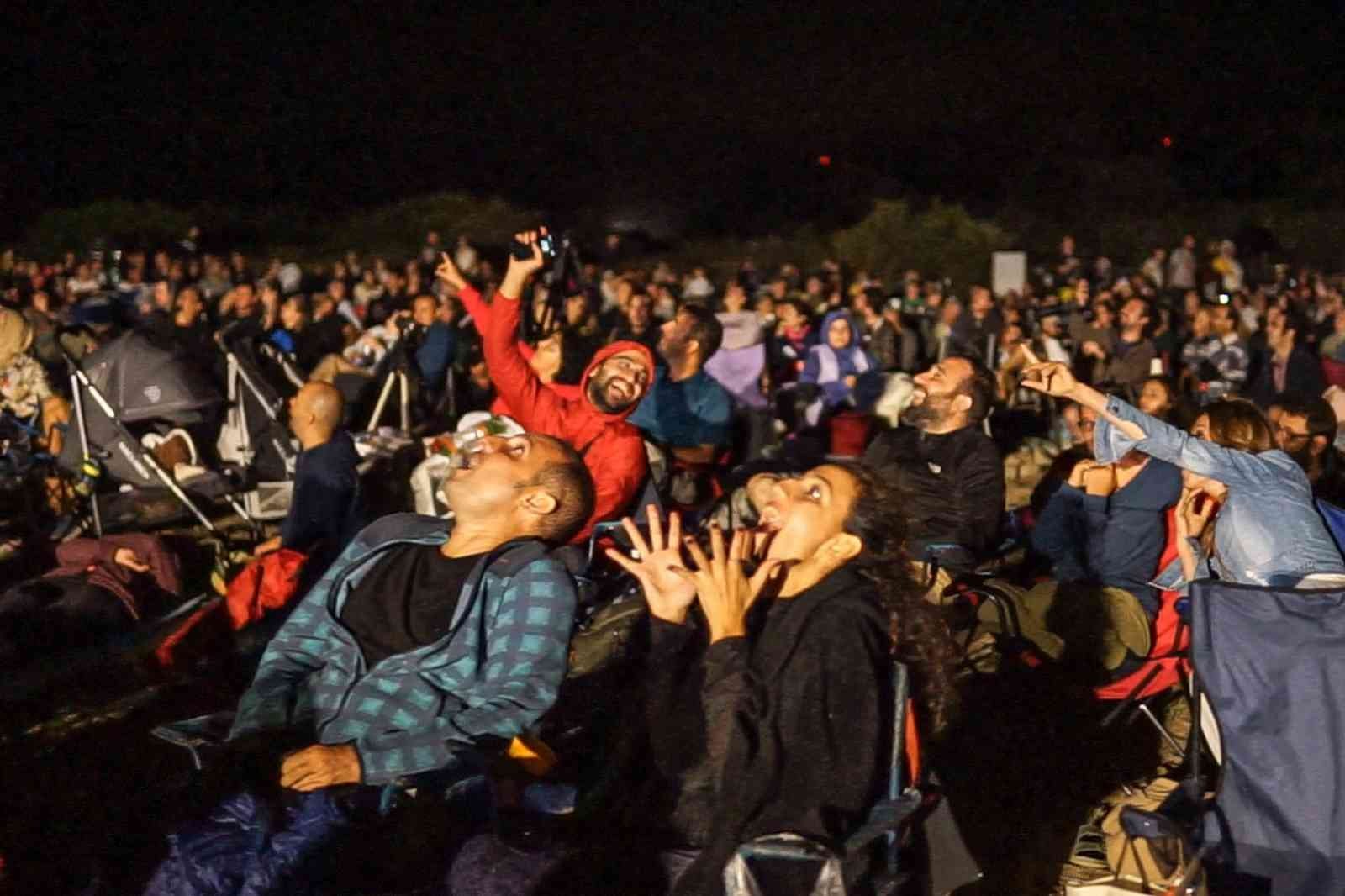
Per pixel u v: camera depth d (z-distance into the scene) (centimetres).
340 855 346
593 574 548
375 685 370
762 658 320
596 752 379
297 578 588
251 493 865
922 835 339
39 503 859
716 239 3944
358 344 1305
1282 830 381
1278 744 381
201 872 334
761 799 307
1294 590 382
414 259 2966
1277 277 2512
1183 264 2452
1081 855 461
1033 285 2339
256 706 377
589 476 396
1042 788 510
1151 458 562
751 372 1056
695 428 715
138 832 452
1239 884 384
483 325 572
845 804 307
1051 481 646
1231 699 386
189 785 394
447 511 735
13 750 538
